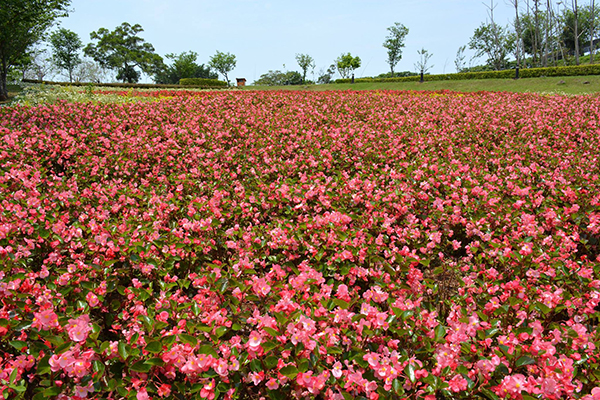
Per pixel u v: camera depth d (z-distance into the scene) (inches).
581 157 296.8
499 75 1252.5
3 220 158.1
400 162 277.3
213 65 2881.4
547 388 86.2
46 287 118.3
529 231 165.0
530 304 112.7
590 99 634.2
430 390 88.6
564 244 152.9
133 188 222.8
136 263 135.9
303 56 2395.4
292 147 336.2
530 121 437.4
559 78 1098.1
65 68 2498.8
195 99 616.4
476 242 161.0
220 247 167.0
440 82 1322.6
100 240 139.9
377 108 563.8
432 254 166.4
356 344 103.4
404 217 195.0
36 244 147.9
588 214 181.6
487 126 427.8
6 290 107.4
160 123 422.9
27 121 386.0
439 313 127.0
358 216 187.8
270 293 118.8
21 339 102.4
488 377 92.4
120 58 2623.0
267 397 96.0
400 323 109.2
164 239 150.1
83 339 91.7
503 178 252.1
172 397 89.4
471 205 194.7
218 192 204.2
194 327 101.4
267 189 222.2
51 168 283.0
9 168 243.0
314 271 124.3
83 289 120.7
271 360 91.6
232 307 113.3
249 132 401.4
